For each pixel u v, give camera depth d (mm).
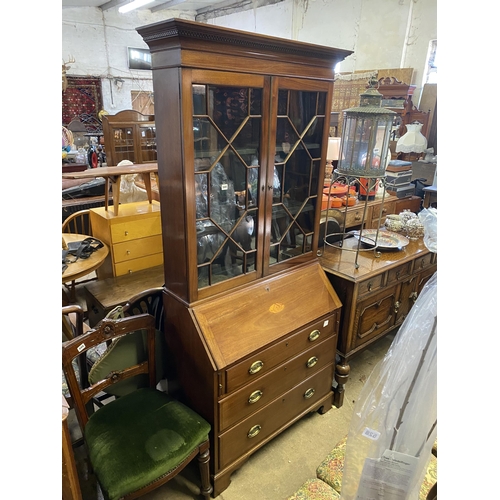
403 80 3990
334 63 1556
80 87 7191
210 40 1130
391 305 2049
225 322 1441
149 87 7996
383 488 906
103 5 6840
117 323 1324
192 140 1210
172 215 1340
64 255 2062
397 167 2732
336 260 1960
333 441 1797
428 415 819
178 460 1266
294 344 1619
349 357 1917
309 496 1174
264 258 1604
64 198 3656
